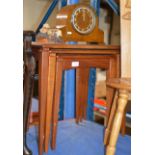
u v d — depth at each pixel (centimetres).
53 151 106
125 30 100
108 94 114
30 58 93
